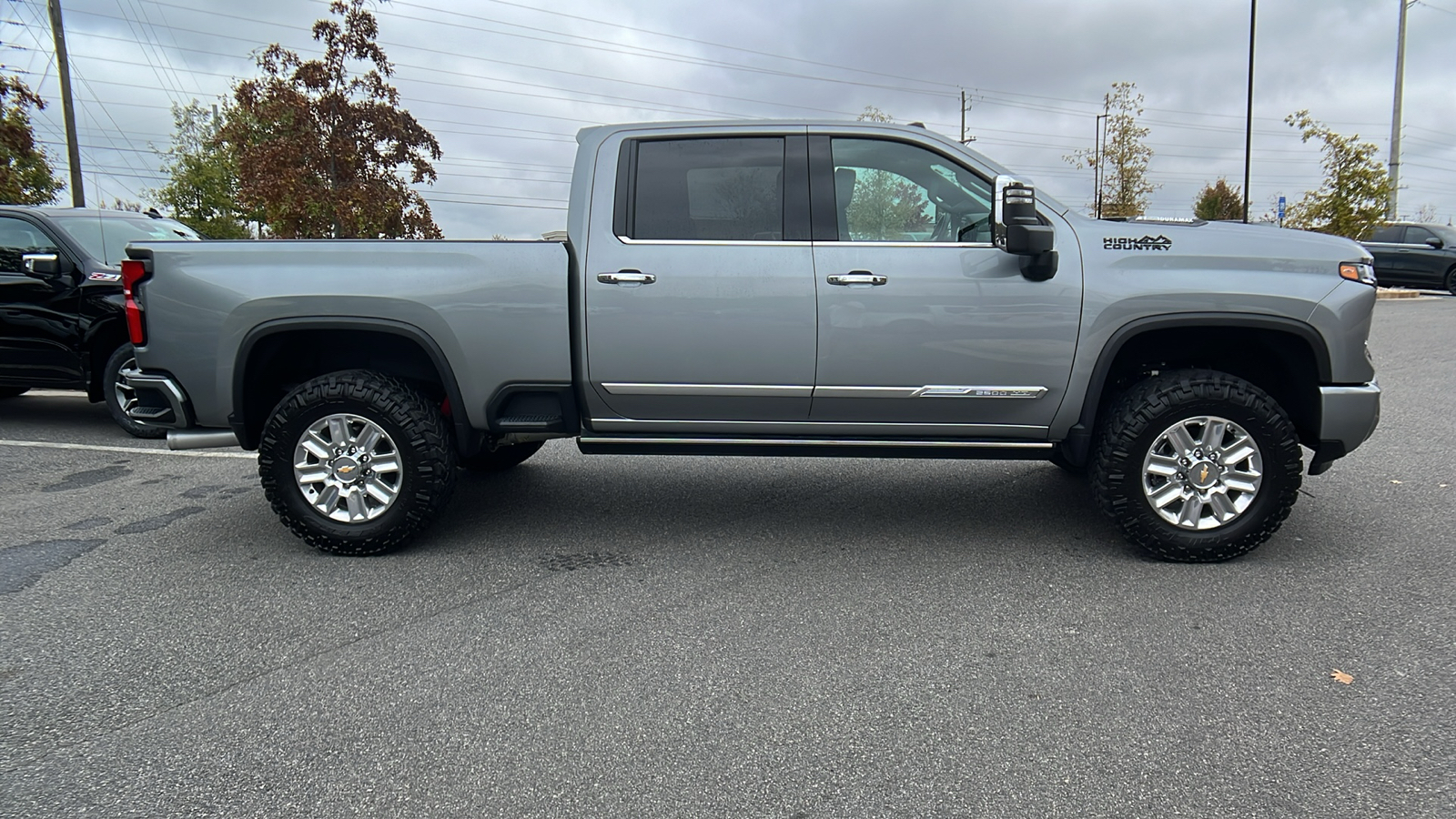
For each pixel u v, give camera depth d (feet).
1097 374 13.23
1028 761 8.34
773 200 13.69
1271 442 12.85
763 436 14.33
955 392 13.46
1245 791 7.81
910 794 7.89
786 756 8.49
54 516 16.60
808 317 13.35
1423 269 62.80
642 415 14.24
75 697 9.76
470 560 14.07
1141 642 10.77
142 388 14.33
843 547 14.48
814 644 10.89
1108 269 13.07
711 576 13.25
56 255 23.26
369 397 13.67
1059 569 13.34
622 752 8.61
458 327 13.70
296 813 7.73
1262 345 13.78
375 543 14.05
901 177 13.75
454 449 14.39
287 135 57.31
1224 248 13.04
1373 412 13.09
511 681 10.05
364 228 56.44
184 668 10.43
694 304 13.47
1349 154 70.28
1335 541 14.29
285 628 11.52
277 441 13.84
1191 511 13.23
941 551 14.23
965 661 10.38
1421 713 9.01
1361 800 7.64
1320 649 10.50
